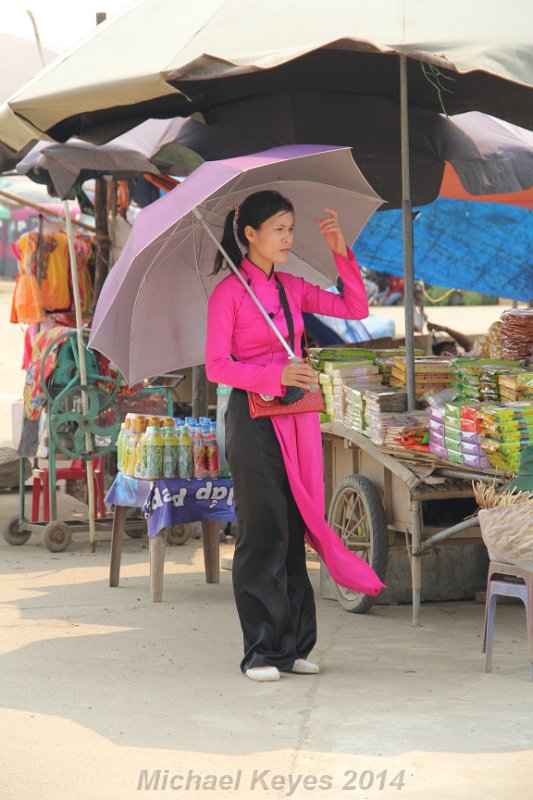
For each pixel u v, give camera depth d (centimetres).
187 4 619
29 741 419
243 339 512
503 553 506
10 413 1534
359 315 537
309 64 709
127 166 874
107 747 412
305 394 508
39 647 571
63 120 661
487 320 2841
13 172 976
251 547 516
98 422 872
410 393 642
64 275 951
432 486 623
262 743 417
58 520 924
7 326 2478
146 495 701
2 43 896
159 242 509
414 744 415
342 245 529
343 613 665
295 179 537
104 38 627
